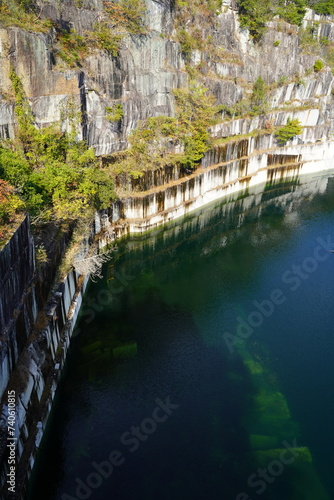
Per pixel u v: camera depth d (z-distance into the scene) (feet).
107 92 148.36
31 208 100.58
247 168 210.59
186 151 168.76
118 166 149.07
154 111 168.76
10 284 67.31
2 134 116.37
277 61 229.45
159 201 161.07
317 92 248.11
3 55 114.83
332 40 280.31
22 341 73.10
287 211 190.60
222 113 199.62
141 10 159.63
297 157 233.55
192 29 189.67
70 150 126.62
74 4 142.92
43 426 75.66
